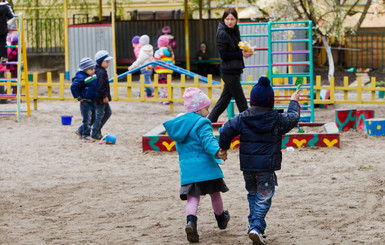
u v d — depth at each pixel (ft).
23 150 36.76
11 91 57.36
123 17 101.04
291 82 57.26
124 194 26.53
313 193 25.59
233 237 20.17
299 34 78.54
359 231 20.12
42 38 88.63
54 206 24.86
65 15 77.71
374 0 74.74
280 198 24.97
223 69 36.47
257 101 18.86
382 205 23.30
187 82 76.79
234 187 27.20
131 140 39.81
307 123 40.68
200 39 90.48
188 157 19.89
